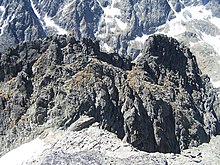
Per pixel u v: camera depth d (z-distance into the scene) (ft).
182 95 511.40
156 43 538.06
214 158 374.43
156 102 443.73
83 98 374.63
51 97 375.25
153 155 288.51
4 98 385.09
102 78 408.67
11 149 345.31
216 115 567.59
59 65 405.80
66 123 355.97
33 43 428.15
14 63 414.62
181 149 450.71
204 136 487.61
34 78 398.83
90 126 344.90
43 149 317.01
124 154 286.66
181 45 601.21
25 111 376.48
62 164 268.41
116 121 390.63
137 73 477.77
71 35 435.12
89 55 433.07
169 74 528.22
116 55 473.26
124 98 411.13
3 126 369.71
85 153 283.18
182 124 466.29
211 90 593.42
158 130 424.46
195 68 601.21
